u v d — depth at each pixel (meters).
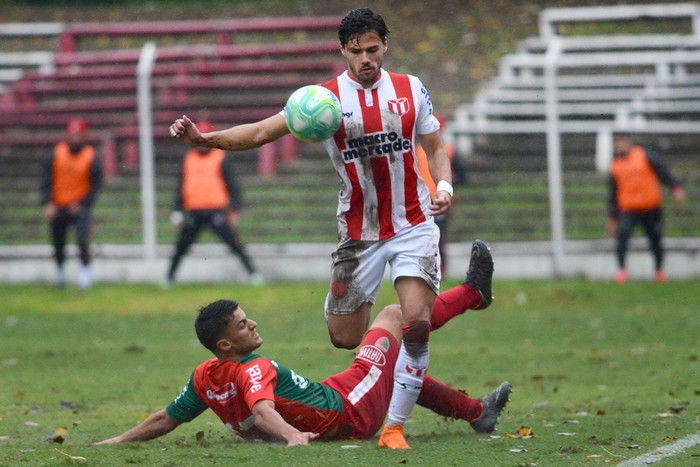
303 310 56.69
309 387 22.20
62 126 81.56
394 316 23.58
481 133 70.56
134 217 70.69
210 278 65.25
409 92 22.77
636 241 66.31
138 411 28.55
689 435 22.91
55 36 102.44
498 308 56.25
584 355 40.22
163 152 76.12
